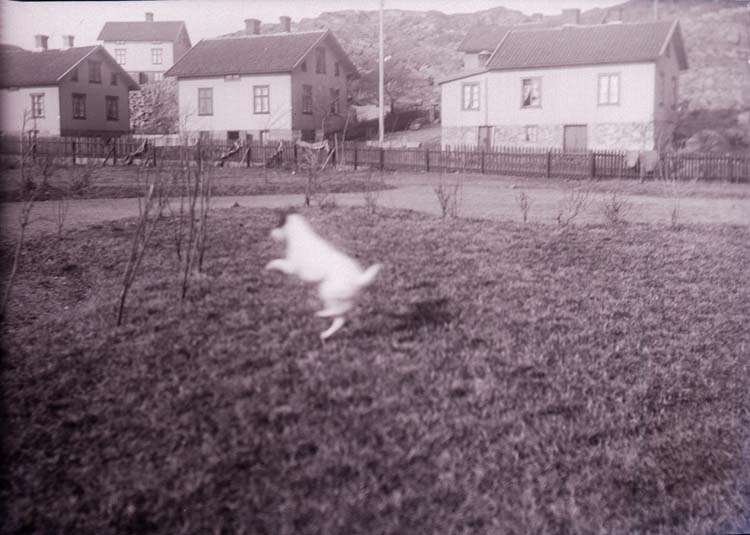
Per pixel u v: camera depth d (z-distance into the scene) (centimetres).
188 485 419
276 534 393
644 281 828
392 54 3284
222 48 3002
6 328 621
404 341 587
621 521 450
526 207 1196
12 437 456
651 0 3019
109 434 461
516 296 732
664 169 1972
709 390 596
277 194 1360
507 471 461
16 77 3278
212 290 677
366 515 409
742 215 1308
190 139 830
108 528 396
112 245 866
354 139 2759
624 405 553
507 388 540
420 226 1025
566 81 2689
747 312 744
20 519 400
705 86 2938
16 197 1252
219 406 484
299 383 510
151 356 547
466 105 2920
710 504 478
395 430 473
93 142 1856
